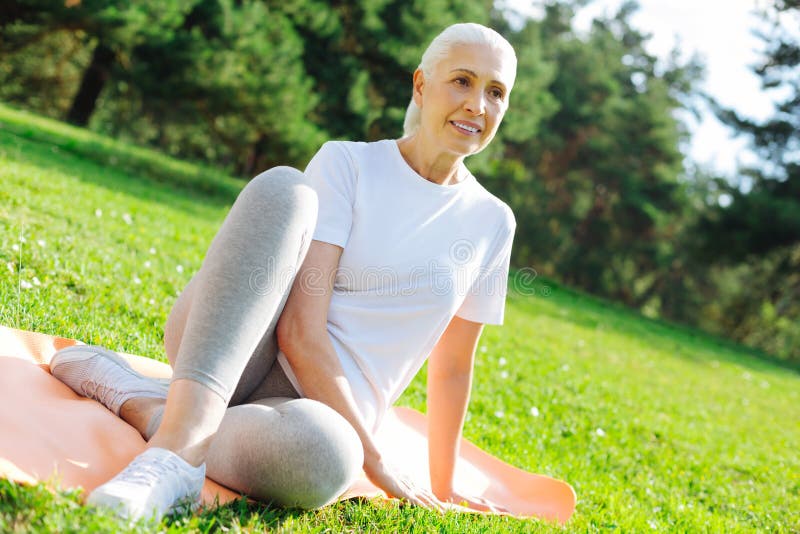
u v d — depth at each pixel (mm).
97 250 5172
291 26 17469
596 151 34844
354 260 2205
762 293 31922
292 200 1863
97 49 20172
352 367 2189
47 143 12570
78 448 1840
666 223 34469
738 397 10422
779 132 28984
